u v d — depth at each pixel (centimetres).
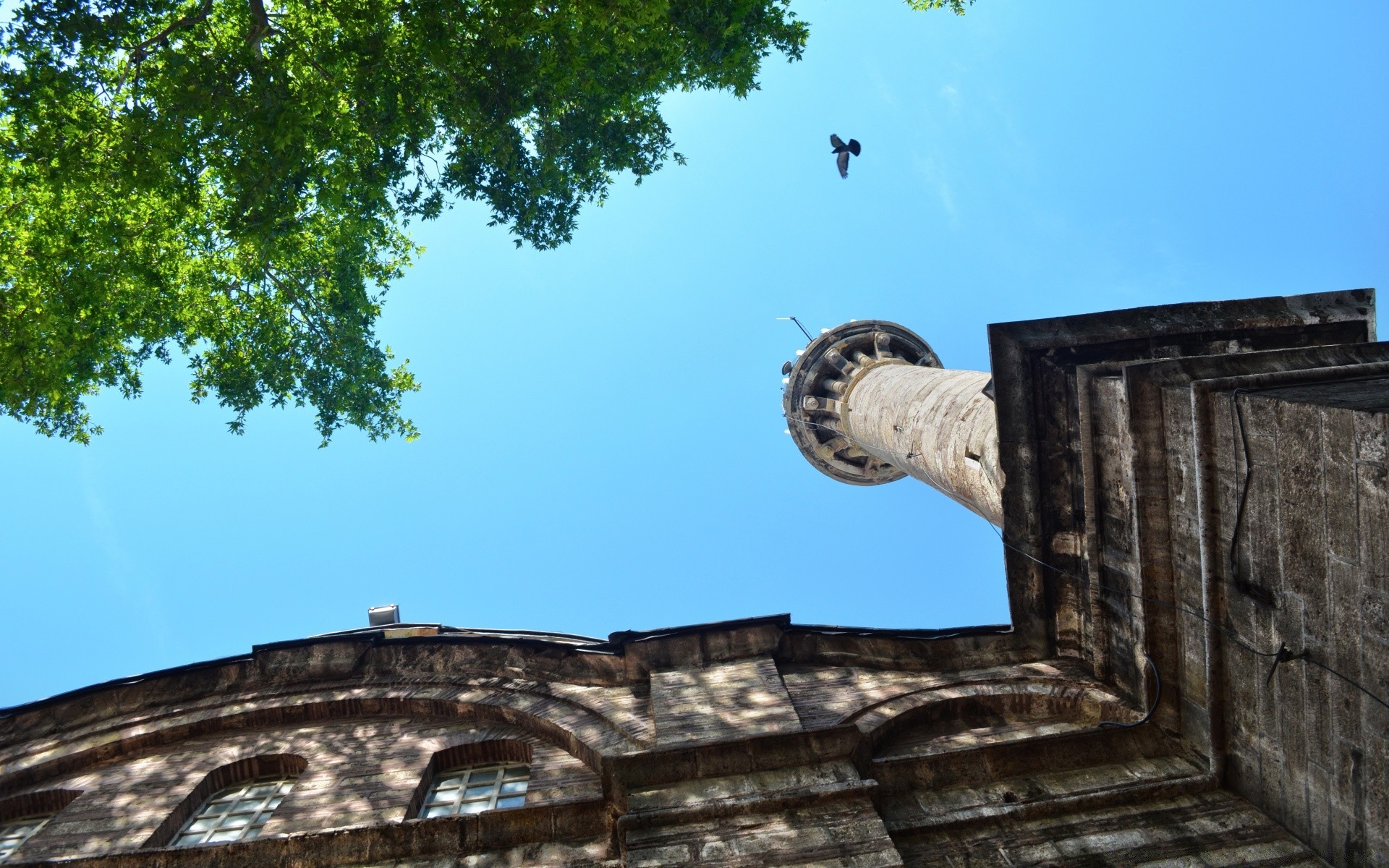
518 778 1324
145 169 1379
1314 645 884
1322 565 866
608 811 1092
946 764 1138
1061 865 975
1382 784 813
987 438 1577
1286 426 906
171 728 1455
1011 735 1258
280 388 2009
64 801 1337
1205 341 1371
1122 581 1224
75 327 1594
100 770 1395
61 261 1541
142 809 1247
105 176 1429
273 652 1570
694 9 1614
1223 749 1046
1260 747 990
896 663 1447
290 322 2028
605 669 1468
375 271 2062
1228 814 1009
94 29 1338
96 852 1149
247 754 1385
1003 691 1324
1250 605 975
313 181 1530
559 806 1091
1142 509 1116
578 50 1541
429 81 1530
